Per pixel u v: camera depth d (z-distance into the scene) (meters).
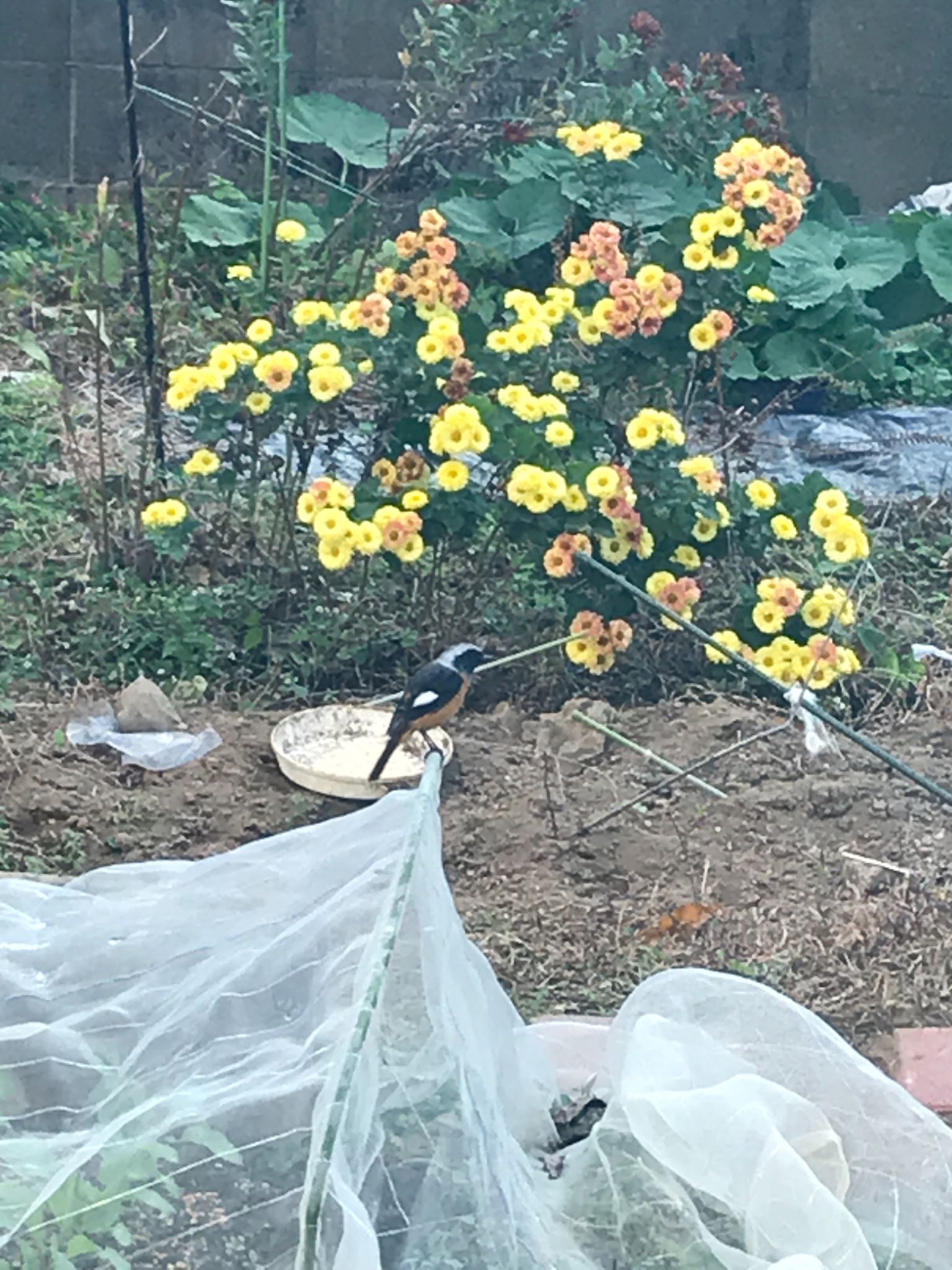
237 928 2.43
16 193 9.66
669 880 4.16
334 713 4.67
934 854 4.32
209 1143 1.88
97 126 9.90
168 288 6.64
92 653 5.11
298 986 2.23
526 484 4.76
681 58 10.22
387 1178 1.99
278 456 5.48
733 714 4.89
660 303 5.09
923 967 3.87
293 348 5.17
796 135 10.52
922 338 8.86
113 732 4.58
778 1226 2.37
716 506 5.04
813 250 8.42
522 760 4.66
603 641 4.63
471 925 3.92
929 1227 2.54
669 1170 2.43
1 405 6.66
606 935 3.93
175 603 5.27
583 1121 2.82
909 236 9.34
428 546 5.18
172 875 2.74
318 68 9.84
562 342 5.41
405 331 5.14
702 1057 2.66
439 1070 2.10
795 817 4.45
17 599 5.34
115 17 9.70
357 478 6.20
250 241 7.96
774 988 3.75
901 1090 2.73
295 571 5.34
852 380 8.12
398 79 9.92
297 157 8.58
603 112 8.48
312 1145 1.81
